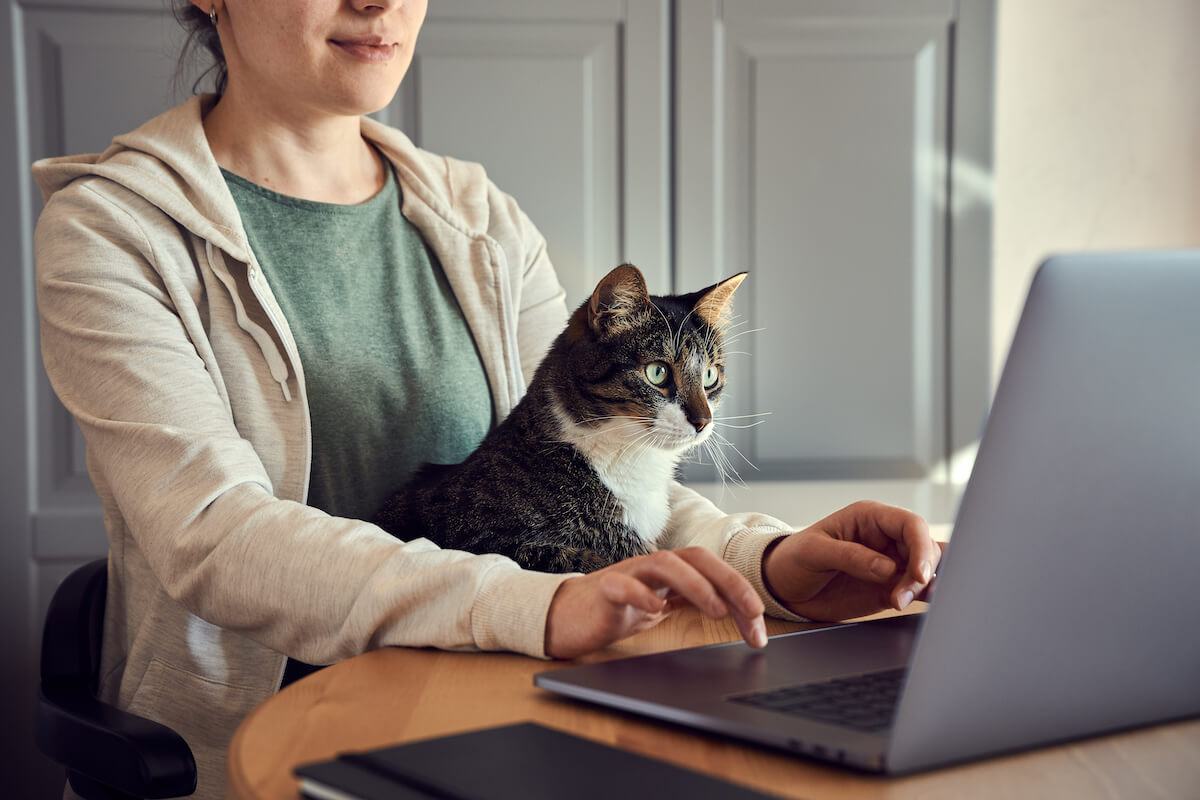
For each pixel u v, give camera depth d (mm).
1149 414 441
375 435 1122
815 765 465
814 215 1983
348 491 1116
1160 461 450
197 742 994
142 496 810
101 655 1041
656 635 741
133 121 1852
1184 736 499
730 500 1929
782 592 798
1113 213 2104
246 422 994
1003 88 2082
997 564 426
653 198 1953
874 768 436
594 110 1938
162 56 1840
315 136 1106
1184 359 441
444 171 1250
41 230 964
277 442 1002
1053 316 408
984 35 1957
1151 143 2098
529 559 936
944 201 1987
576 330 1152
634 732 518
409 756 447
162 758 682
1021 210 2098
